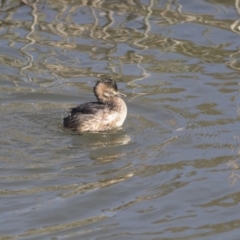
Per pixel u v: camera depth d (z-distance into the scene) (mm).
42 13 20156
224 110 15953
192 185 13180
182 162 13969
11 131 15039
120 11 20281
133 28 19484
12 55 18266
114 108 15336
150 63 18031
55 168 13648
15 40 18859
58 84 17047
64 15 20062
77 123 15164
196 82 17188
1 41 18797
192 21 19812
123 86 17000
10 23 19656
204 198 12828
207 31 19375
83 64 17938
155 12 20266
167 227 12000
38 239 11602
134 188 13070
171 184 13219
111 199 12742
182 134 15055
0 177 13258
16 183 13102
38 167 13648
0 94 16562
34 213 12281
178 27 19562
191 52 18500
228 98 16422
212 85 17031
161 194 12930
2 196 12703
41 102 16391
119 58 18203
